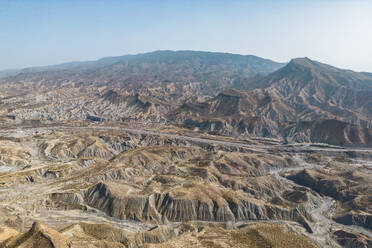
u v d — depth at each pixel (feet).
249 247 337.11
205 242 343.46
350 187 545.03
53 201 449.48
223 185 545.85
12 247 280.10
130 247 338.34
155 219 416.26
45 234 289.94
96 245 314.96
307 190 541.34
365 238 383.86
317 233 406.00
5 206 421.59
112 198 443.32
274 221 428.56
